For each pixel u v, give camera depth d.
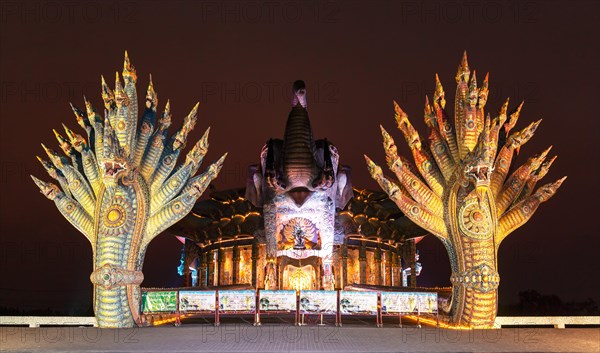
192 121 25.81
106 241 23.34
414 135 25.30
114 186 22.86
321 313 23.17
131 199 23.80
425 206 24.69
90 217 24.62
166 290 24.09
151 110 25.66
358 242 39.22
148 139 24.92
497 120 24.27
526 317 25.27
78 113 25.67
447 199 24.42
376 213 41.31
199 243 42.31
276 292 23.48
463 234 23.69
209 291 23.50
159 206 24.67
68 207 24.77
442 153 24.94
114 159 22.19
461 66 25.14
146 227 24.27
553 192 24.39
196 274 44.16
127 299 23.17
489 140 22.34
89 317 26.06
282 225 32.44
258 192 34.19
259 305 23.34
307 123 31.89
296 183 30.97
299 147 31.09
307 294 23.28
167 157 25.08
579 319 25.41
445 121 25.31
